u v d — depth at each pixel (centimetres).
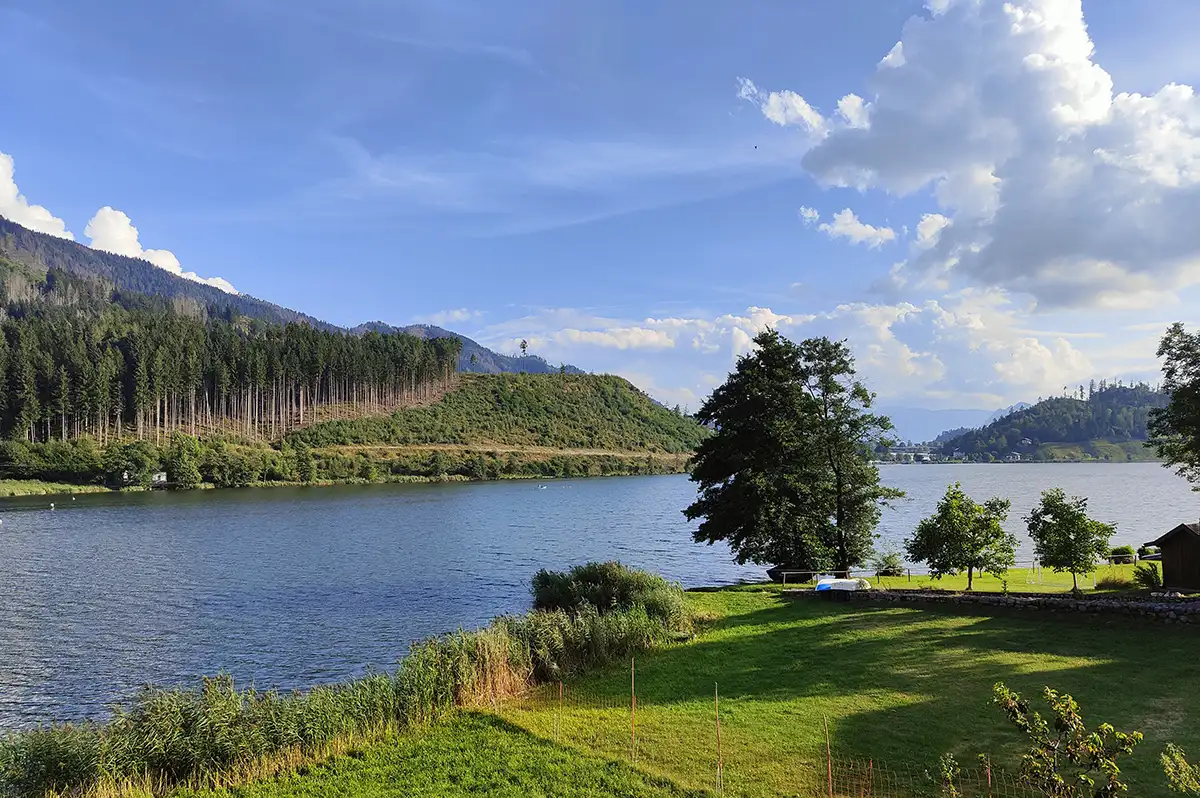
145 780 1602
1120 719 1653
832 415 4444
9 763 1584
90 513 10019
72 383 15475
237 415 19025
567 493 14962
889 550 6316
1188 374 3409
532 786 1484
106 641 3638
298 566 5884
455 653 2234
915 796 1352
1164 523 9150
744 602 3538
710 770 1527
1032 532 3322
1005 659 2194
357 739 1828
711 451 4725
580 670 2478
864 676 2131
